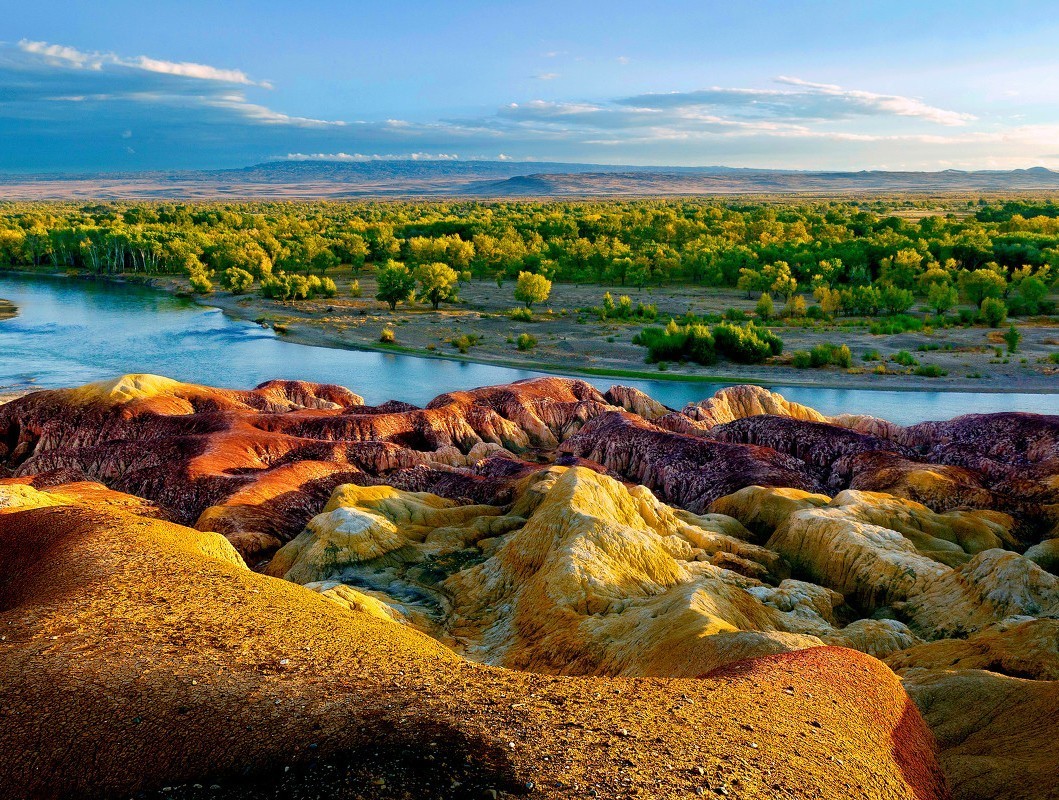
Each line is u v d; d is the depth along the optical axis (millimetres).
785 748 19000
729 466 67500
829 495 65938
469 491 62812
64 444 74438
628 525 45750
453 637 38219
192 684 19531
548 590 37969
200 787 15703
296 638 23578
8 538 34812
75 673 19938
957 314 144500
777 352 117750
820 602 41719
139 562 29562
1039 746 23188
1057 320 136500
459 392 87312
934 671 30828
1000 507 57531
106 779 16078
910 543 48094
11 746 16984
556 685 21109
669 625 31656
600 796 15422
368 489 55156
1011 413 74062
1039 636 31078
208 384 102812
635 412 90500
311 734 17250
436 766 15977
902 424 87875
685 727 18969
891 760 20719
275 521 55438
